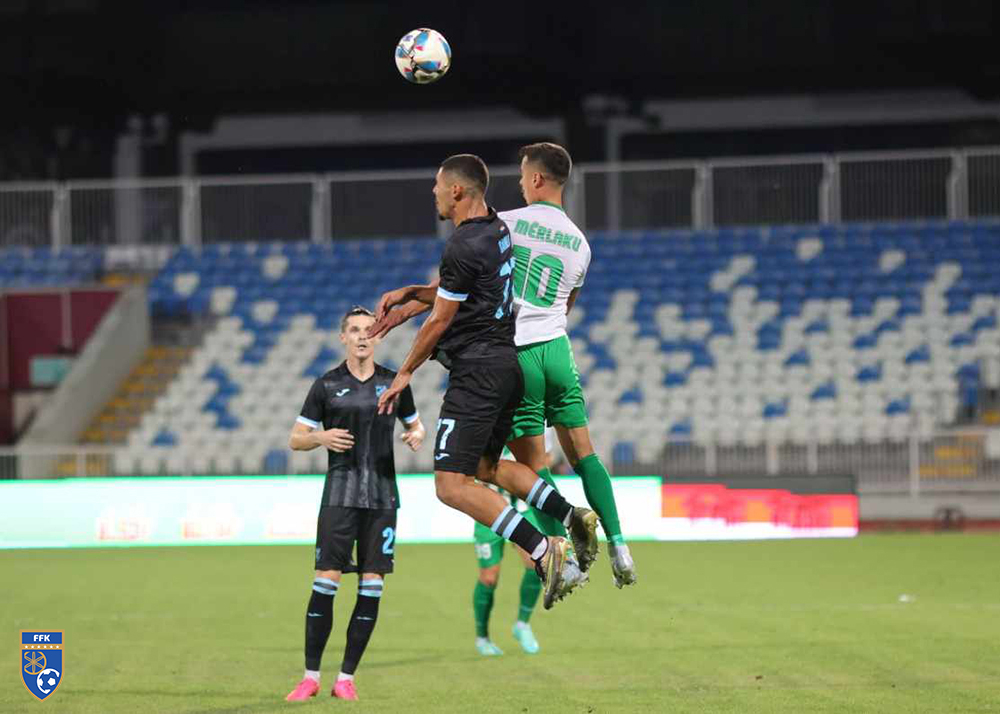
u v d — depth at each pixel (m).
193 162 117.06
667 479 70.00
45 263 100.06
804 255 96.19
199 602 48.31
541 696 29.00
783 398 87.56
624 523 69.69
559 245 27.33
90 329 96.56
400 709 27.34
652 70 111.75
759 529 69.94
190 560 64.00
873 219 96.69
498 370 25.64
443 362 26.38
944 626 39.53
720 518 69.81
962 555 60.75
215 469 82.25
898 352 89.50
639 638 38.44
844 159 96.56
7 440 95.88
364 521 29.48
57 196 100.75
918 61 109.31
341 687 29.02
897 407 86.69
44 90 112.88
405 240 100.62
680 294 94.56
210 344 94.81
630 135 113.44
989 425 85.94
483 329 25.69
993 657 33.72
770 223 97.56
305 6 114.00
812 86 111.44
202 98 116.25
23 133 116.56
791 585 50.78
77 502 69.94
